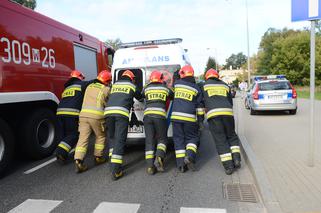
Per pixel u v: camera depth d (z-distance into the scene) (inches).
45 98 279.9
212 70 251.1
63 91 298.7
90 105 249.0
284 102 548.7
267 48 2632.9
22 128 269.3
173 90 265.6
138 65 295.4
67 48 328.5
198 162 268.2
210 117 233.3
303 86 2183.8
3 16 238.8
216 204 179.8
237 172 236.8
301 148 282.0
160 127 237.5
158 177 229.9
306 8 208.4
